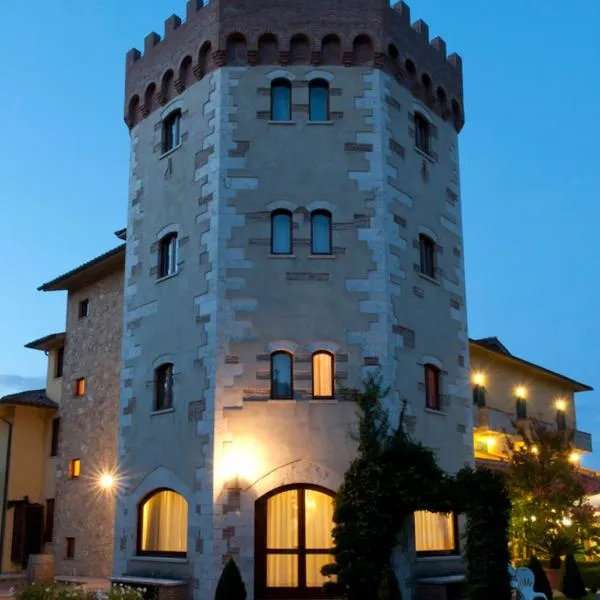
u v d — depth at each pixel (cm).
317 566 2200
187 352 2397
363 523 2028
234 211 2408
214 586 2138
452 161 2850
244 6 2569
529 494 2773
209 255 2395
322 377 2309
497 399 3953
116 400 3256
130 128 2906
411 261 2505
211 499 2202
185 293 2455
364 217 2419
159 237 2616
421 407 2412
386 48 2573
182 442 2344
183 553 2309
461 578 2230
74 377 3569
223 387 2275
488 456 3706
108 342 3394
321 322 2330
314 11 2567
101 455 3269
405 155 2581
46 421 3731
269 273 2361
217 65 2545
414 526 2270
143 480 2453
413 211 2564
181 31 2717
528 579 2194
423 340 2484
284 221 2428
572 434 3081
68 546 3328
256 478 2214
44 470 3659
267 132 2477
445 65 2912
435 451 2420
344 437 2245
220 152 2455
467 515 2077
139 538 2441
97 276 3556
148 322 2580
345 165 2458
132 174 2819
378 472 2070
